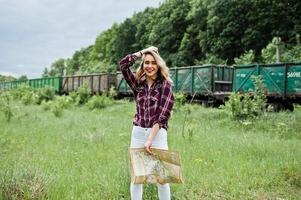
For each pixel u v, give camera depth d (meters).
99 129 14.19
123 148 10.22
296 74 21.55
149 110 4.88
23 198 5.58
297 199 6.52
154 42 85.94
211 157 9.36
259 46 58.12
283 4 55.69
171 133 13.59
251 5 59.50
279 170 8.20
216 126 16.83
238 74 24.66
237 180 7.38
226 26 62.56
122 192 6.18
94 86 42.09
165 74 4.91
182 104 22.88
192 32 74.25
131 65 4.99
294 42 54.09
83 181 6.76
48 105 25.75
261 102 18.41
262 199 6.50
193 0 77.94
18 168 6.75
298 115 17.62
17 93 40.62
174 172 4.62
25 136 12.51
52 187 6.10
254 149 10.46
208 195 6.56
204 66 27.92
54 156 9.17
